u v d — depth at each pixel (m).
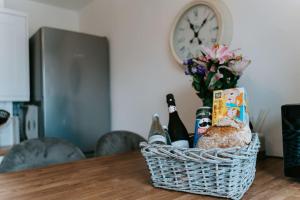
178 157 0.69
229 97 0.88
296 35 1.14
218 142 0.71
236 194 0.67
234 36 1.35
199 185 0.69
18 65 2.08
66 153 1.27
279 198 0.68
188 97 1.59
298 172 0.82
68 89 2.06
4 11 2.02
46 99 1.97
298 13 1.14
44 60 1.97
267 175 0.90
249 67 1.29
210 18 1.46
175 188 0.73
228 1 1.38
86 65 2.14
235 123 0.77
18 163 1.13
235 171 0.65
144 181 0.84
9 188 0.79
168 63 1.72
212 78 1.04
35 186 0.81
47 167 1.06
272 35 1.22
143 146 0.77
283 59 1.18
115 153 1.44
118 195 0.71
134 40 1.99
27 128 2.20
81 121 2.11
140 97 1.94
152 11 1.84
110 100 2.24
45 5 2.52
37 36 2.06
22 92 2.10
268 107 1.22
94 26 2.43
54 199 0.69
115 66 2.18
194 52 1.53
